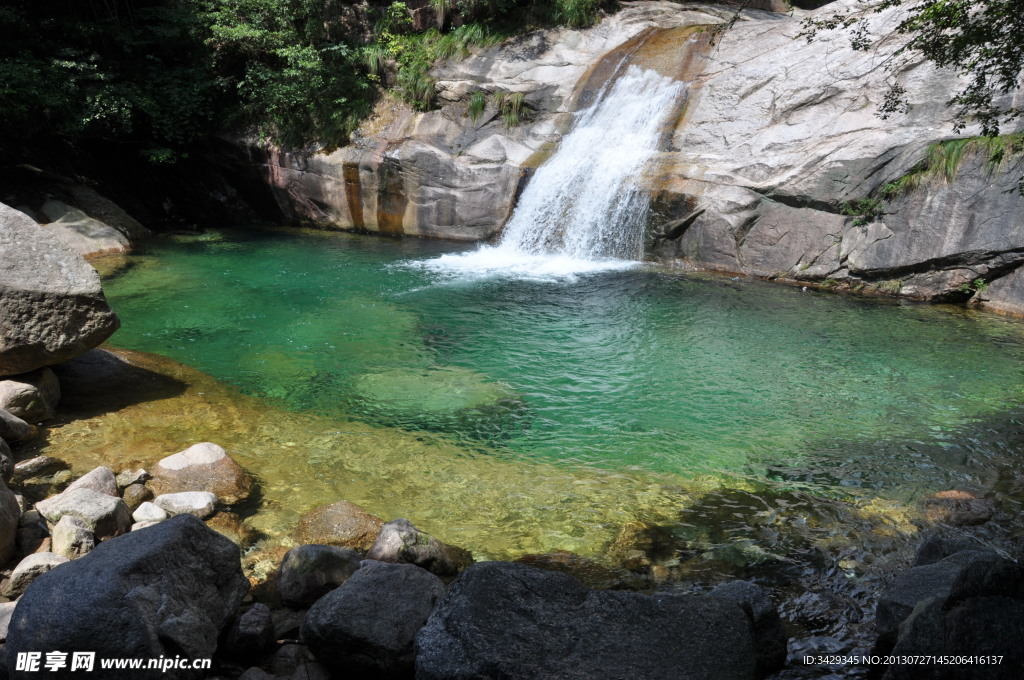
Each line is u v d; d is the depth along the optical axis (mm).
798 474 5773
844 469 5855
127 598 3178
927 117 10992
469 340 9023
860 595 4219
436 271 12352
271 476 5648
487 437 6453
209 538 3740
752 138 12508
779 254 11641
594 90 15062
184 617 3332
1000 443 6293
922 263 10680
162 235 15383
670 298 10688
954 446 6250
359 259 13250
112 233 13906
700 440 6402
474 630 3309
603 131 14297
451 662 3223
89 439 6098
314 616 3574
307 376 7852
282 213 16828
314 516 4957
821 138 11820
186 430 6398
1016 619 2998
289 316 9961
